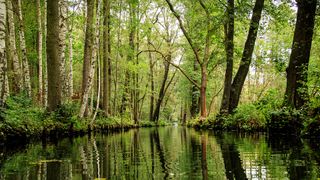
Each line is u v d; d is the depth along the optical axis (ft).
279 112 48.08
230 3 73.10
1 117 38.04
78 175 17.75
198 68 138.31
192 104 154.30
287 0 59.36
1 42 39.78
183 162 22.08
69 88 83.92
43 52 96.17
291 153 24.90
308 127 38.68
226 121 69.67
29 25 90.53
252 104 62.95
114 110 122.72
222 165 20.30
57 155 26.73
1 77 40.01
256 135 48.70
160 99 171.53
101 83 106.42
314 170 17.54
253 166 19.49
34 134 42.83
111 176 17.42
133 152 29.07
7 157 25.50
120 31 118.32
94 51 65.00
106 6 84.89
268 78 135.64
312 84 45.14
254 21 70.13
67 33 94.17
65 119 54.85
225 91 75.61
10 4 65.41
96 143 39.83
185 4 91.40
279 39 113.91
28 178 17.02
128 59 121.90
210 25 81.25
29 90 66.90
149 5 123.95
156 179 16.44
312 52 88.69
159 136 59.93
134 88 135.64
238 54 79.05
